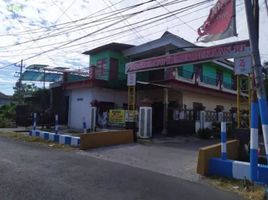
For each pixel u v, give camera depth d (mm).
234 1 10195
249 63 11758
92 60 27453
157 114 22984
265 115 6824
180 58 14336
